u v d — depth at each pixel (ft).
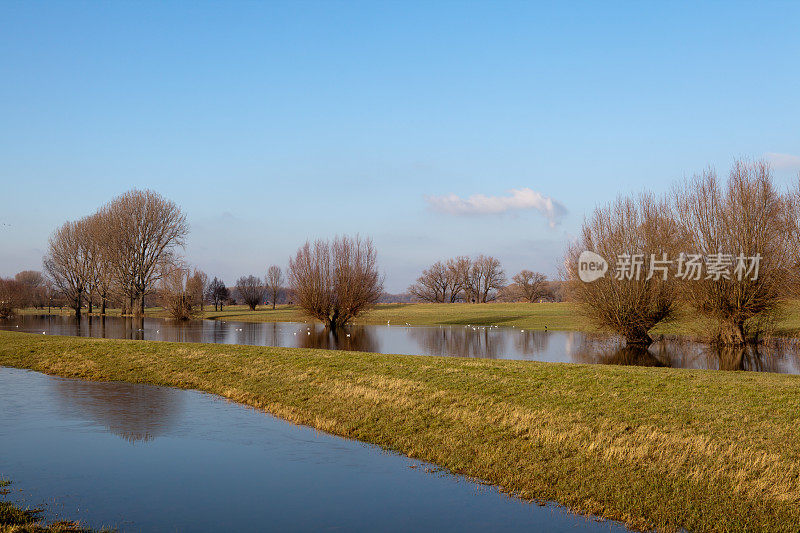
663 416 44.55
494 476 37.14
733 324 114.73
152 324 217.77
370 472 38.58
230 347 93.04
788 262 107.86
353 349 125.90
